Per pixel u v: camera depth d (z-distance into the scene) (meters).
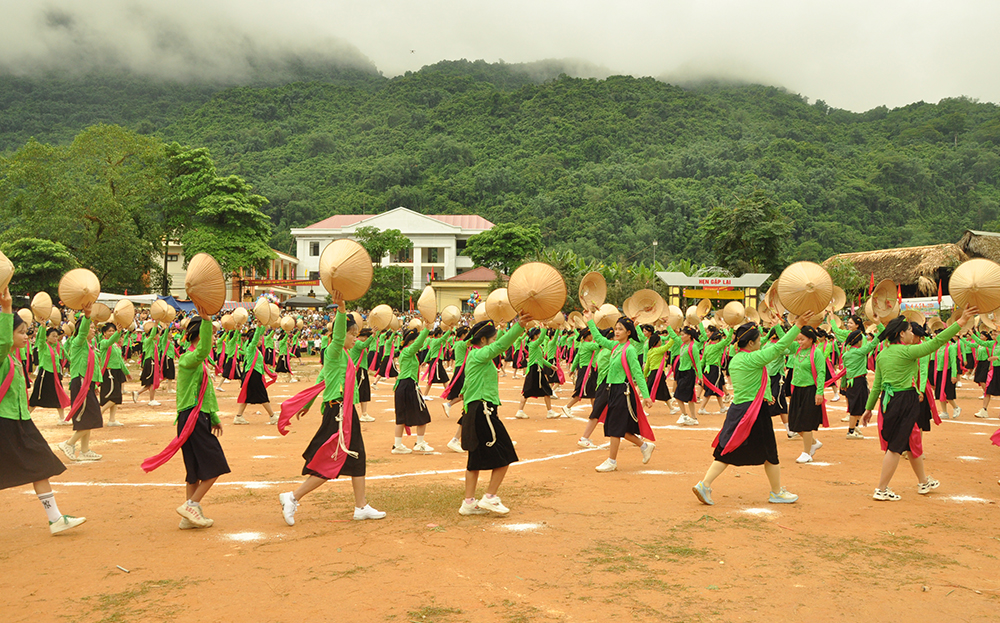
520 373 26.69
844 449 10.30
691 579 4.71
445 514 6.43
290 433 12.11
